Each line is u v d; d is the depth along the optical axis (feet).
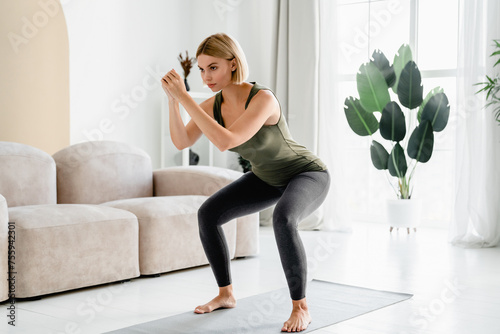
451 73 19.13
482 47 16.42
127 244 11.71
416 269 13.11
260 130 8.72
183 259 12.82
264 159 8.96
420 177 20.07
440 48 19.43
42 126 17.34
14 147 12.65
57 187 13.56
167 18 20.44
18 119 16.94
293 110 19.42
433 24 19.45
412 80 17.90
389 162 18.29
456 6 19.12
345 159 19.31
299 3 19.30
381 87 18.34
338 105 19.04
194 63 21.43
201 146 20.72
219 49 8.67
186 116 19.56
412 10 19.52
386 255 14.74
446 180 19.83
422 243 16.56
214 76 8.79
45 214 10.69
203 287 11.44
